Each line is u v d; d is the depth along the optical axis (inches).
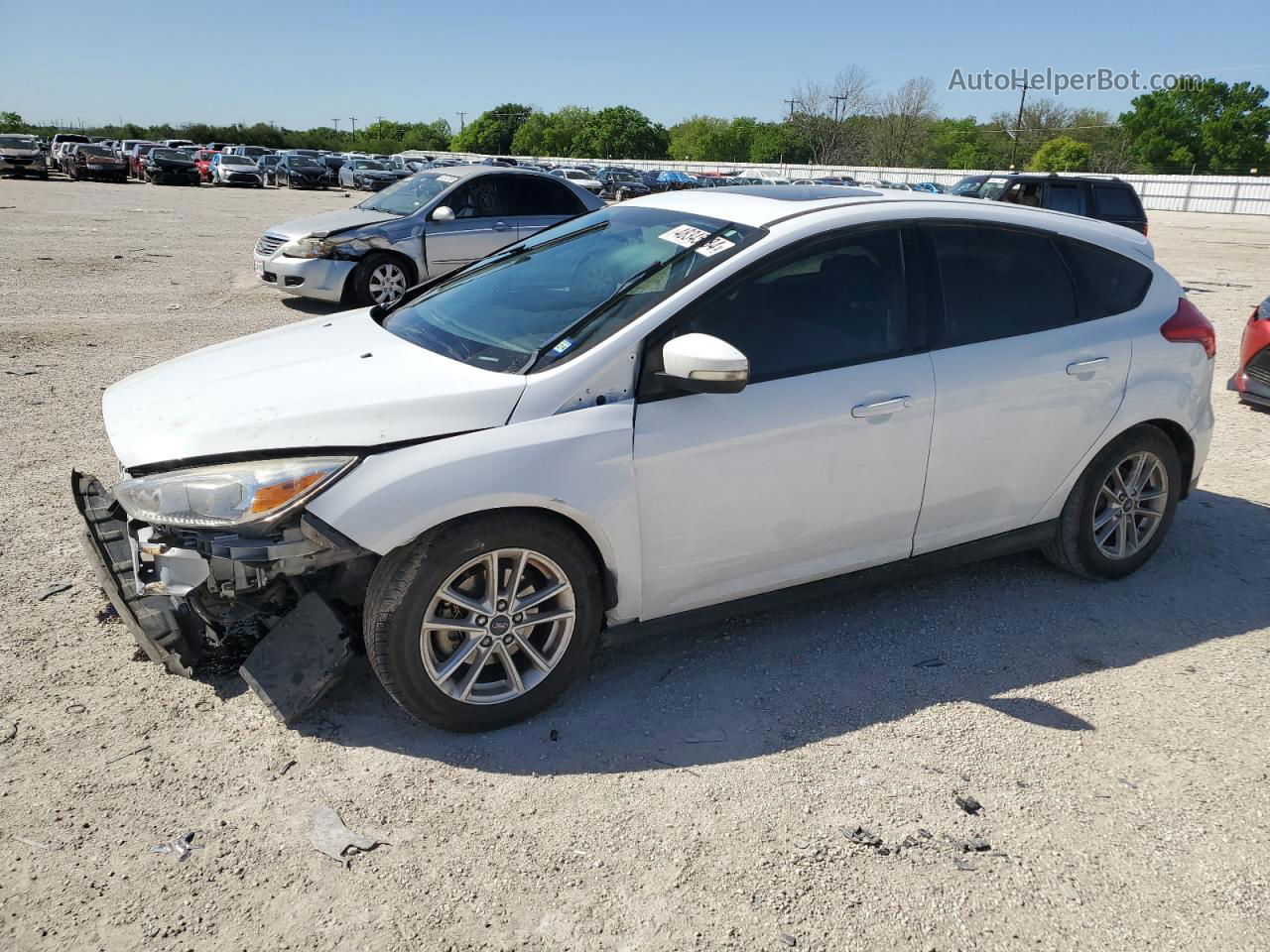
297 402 115.4
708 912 91.7
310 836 99.7
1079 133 2906.0
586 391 116.6
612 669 134.6
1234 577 169.9
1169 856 101.2
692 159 3676.2
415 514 106.8
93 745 112.8
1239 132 3176.7
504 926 89.5
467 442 110.3
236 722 118.1
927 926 91.0
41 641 135.1
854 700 128.4
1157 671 137.8
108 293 445.1
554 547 115.6
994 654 141.6
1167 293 163.3
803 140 2883.9
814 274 131.0
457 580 113.8
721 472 122.8
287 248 407.5
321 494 106.6
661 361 119.3
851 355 132.0
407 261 416.8
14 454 213.0
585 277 137.3
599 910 91.7
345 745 114.7
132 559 122.8
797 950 87.8
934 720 124.3
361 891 93.0
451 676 115.8
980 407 140.4
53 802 102.9
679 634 145.0
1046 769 115.1
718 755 115.8
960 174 2085.4
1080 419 150.8
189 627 124.0
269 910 90.2
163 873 94.1
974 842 102.1
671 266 129.6
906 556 144.5
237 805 103.8
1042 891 96.0
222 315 399.9
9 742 112.6
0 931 86.3
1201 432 165.2
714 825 103.7
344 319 157.8
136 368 298.7
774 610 153.6
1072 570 164.2
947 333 139.7
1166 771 115.3
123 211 938.7
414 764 112.0
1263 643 146.6
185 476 109.0
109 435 120.1
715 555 126.8
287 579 113.8
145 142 2000.5
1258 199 1843.0
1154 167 3309.5
